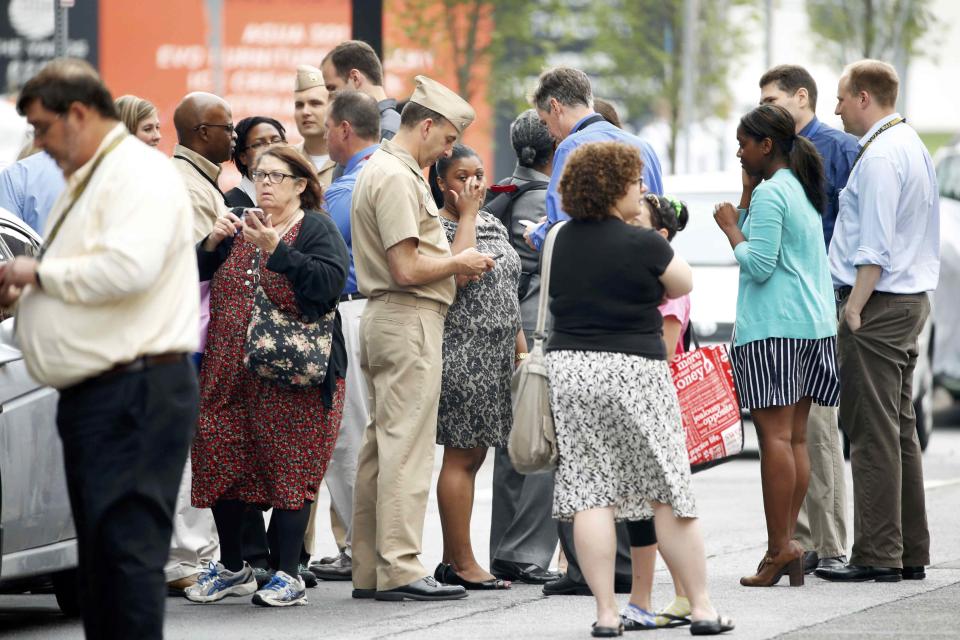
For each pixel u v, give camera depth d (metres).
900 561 19.47
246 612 17.81
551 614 17.58
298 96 23.19
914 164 19.61
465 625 16.91
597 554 15.94
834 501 20.20
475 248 19.02
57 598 18.09
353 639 16.17
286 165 17.80
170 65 54.28
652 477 15.86
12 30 43.16
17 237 18.06
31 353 12.84
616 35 81.62
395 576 18.41
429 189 18.61
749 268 18.84
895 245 19.59
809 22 84.25
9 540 16.27
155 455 12.88
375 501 18.77
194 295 13.09
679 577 16.16
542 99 19.78
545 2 73.25
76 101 12.72
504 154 77.69
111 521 12.87
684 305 17.47
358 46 22.98
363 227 18.39
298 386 17.61
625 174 15.86
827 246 21.05
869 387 19.39
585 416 15.82
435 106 18.22
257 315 17.55
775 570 19.17
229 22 54.31
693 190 36.62
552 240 16.61
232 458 18.00
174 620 17.31
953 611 17.48
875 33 80.94
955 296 38.94
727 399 17.42
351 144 20.22
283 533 18.08
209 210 19.58
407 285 18.11
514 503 20.31
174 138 54.56
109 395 12.78
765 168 19.31
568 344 15.84
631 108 83.62
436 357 18.41
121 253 12.46
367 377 18.70
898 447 19.47
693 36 80.81
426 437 18.47
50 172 21.33
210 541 19.67
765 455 19.05
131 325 12.78
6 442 16.14
